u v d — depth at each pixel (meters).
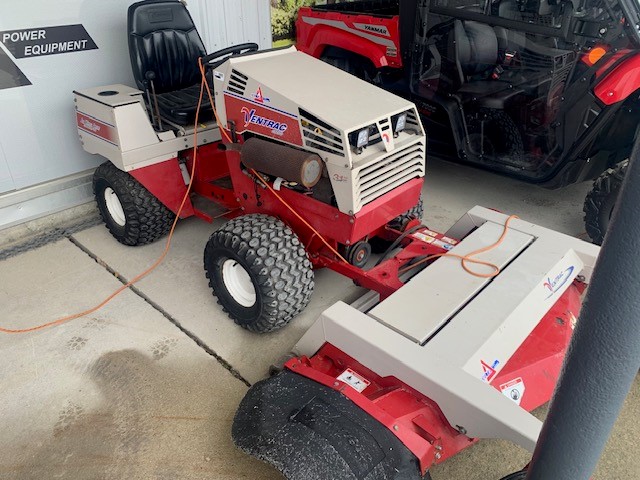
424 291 1.95
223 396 2.09
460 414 1.54
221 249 2.23
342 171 1.97
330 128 1.96
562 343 1.92
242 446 1.54
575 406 0.96
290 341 2.36
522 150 3.09
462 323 1.79
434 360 1.62
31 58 3.04
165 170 2.82
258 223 2.20
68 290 2.71
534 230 2.28
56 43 3.11
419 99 3.44
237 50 2.72
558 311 2.06
